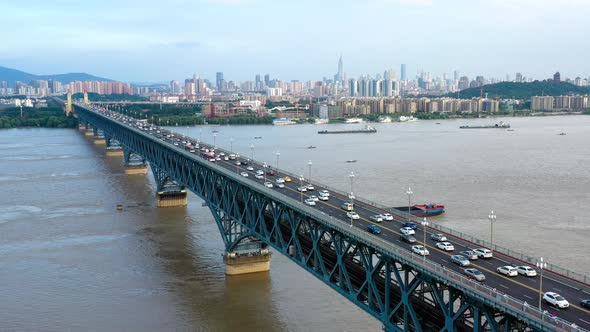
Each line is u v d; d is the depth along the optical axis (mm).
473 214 156875
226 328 92188
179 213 168750
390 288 72750
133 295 105812
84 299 104062
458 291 60969
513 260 72938
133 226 154250
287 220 102375
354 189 193250
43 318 96188
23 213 170625
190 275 115688
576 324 52562
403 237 81250
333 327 91875
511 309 52562
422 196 181500
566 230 138750
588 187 195750
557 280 64938
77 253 130500
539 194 184250
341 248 78562
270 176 138000
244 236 110688
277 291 106875
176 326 93188
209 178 132500
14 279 114062
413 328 68000
